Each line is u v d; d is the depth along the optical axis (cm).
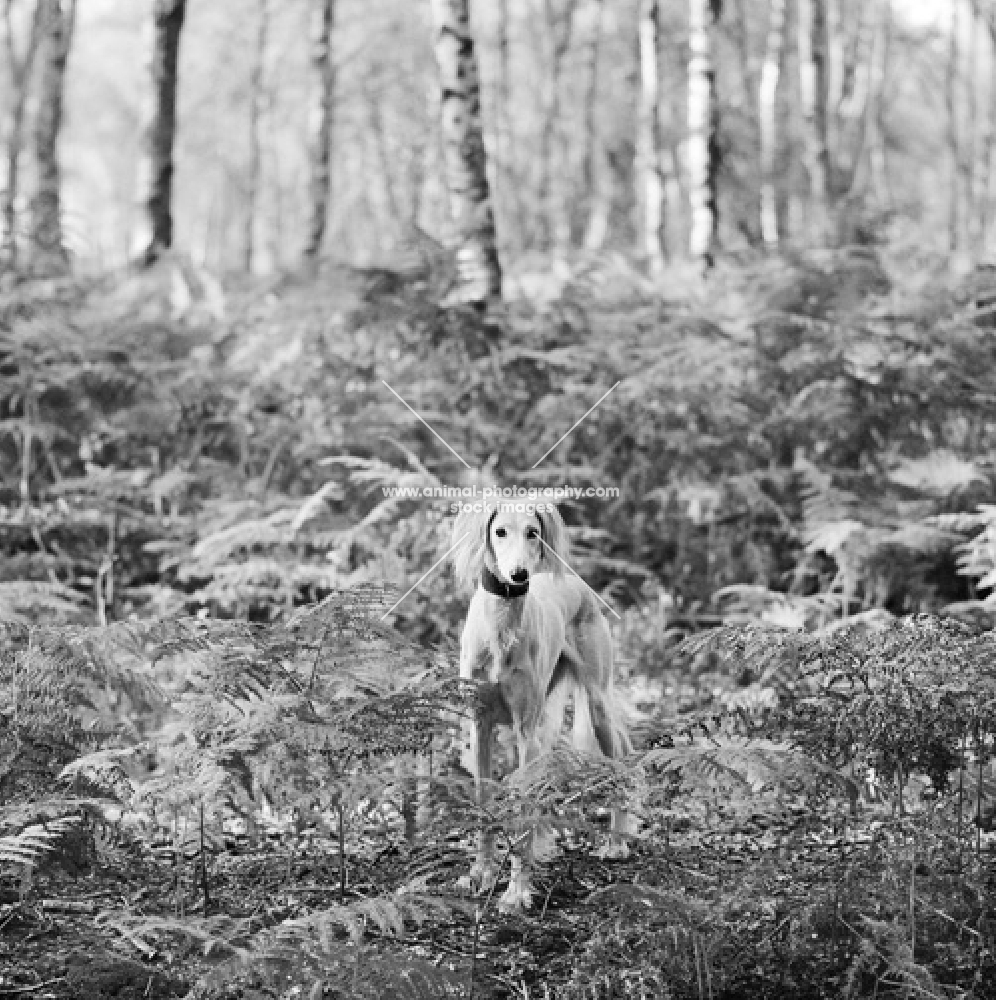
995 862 661
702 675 1050
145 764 824
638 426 1303
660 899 576
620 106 3941
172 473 1249
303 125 4978
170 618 694
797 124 3606
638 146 3653
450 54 1483
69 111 4878
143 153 1839
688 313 1439
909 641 647
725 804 745
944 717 620
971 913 610
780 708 660
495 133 3716
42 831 598
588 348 1344
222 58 4203
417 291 1376
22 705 691
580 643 785
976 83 4688
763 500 1245
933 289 1408
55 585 945
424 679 727
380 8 4019
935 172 4900
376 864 719
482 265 1485
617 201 3669
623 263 1627
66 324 1357
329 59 2588
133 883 692
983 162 4128
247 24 4238
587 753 638
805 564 1229
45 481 1337
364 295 1373
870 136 4003
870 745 626
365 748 644
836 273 1412
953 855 650
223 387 1339
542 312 1490
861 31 3900
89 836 655
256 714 656
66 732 688
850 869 616
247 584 1131
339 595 680
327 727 638
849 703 638
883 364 1302
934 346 1337
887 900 608
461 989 566
